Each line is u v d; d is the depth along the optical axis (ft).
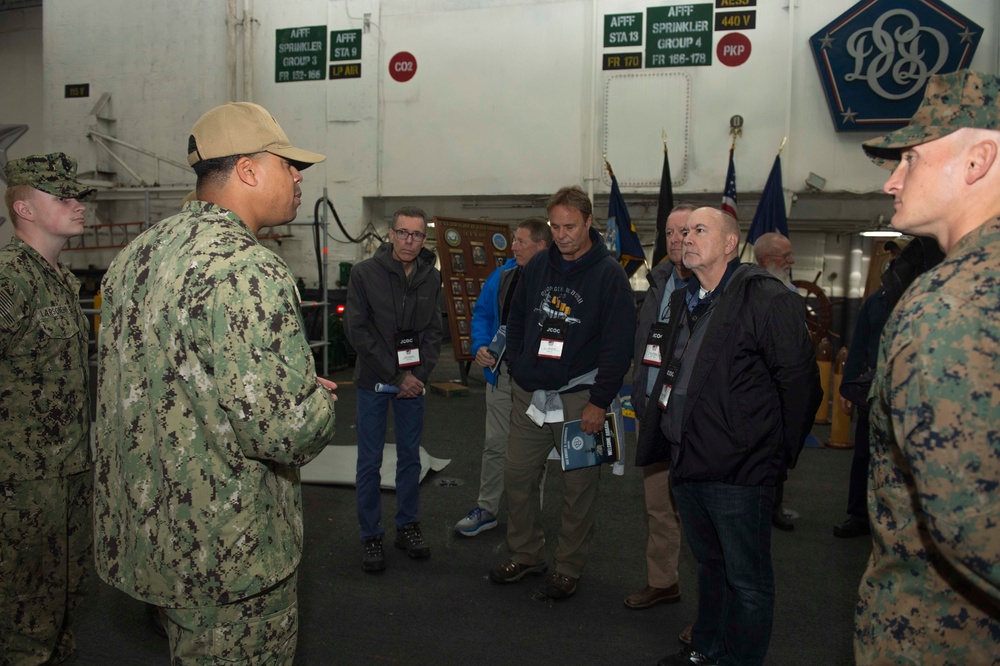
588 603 9.03
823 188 28.17
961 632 3.27
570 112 29.91
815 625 8.53
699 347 6.72
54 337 6.61
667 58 28.89
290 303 4.10
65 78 33.71
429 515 12.26
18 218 6.73
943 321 2.95
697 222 6.68
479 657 7.70
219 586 4.09
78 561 7.05
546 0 29.84
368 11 31.37
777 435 6.43
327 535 11.21
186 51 32.58
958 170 3.32
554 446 8.98
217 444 4.06
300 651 7.75
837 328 30.96
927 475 2.92
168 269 4.10
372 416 9.90
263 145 4.49
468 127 30.91
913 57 26.45
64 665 7.45
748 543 6.43
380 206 33.42
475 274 26.84
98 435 4.50
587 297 8.65
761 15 28.04
